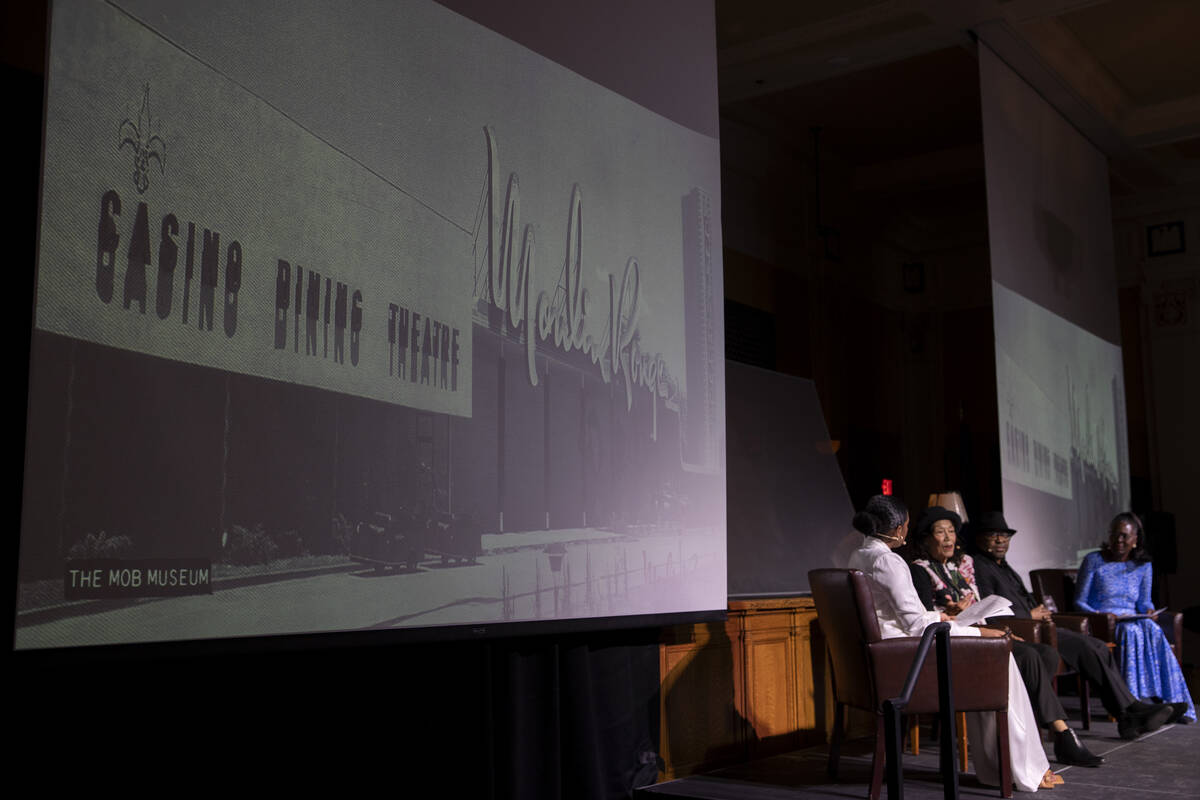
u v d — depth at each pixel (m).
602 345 4.32
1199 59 8.89
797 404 7.51
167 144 2.82
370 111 3.44
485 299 3.80
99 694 2.76
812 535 7.09
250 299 3.00
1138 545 6.50
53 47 2.58
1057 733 4.71
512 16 4.06
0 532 2.71
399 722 3.47
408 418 3.45
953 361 12.35
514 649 3.80
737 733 4.88
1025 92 8.49
